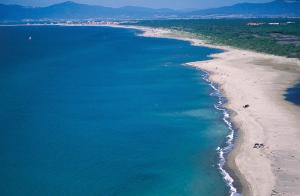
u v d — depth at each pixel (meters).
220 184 44.66
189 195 42.56
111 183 45.25
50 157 52.09
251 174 46.09
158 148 55.44
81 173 47.56
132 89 92.25
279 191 41.78
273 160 48.81
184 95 84.75
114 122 67.12
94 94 87.56
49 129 63.31
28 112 72.94
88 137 59.69
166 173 47.75
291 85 86.38
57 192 43.16
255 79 93.25
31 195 42.50
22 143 56.91
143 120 68.12
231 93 83.19
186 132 61.66
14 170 48.16
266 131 58.72
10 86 96.12
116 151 54.38
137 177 46.69
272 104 72.12
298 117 64.38
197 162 50.66
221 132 61.22
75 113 72.56
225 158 51.44
